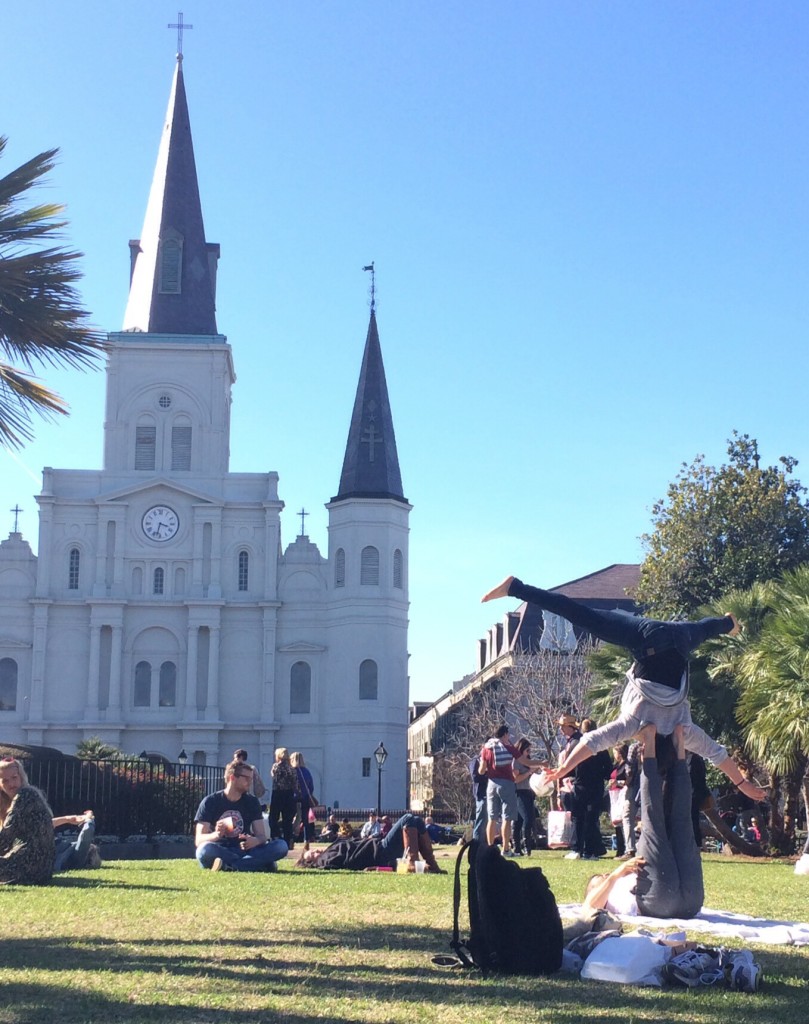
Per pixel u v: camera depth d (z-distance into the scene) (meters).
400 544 73.44
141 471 73.06
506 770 17.06
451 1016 6.16
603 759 18.69
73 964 7.39
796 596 21.95
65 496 72.44
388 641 71.75
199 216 76.50
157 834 22.62
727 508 51.72
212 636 71.12
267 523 72.69
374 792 69.75
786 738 20.83
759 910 11.11
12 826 12.26
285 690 72.06
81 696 70.88
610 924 8.70
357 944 8.41
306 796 23.20
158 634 71.81
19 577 71.88
